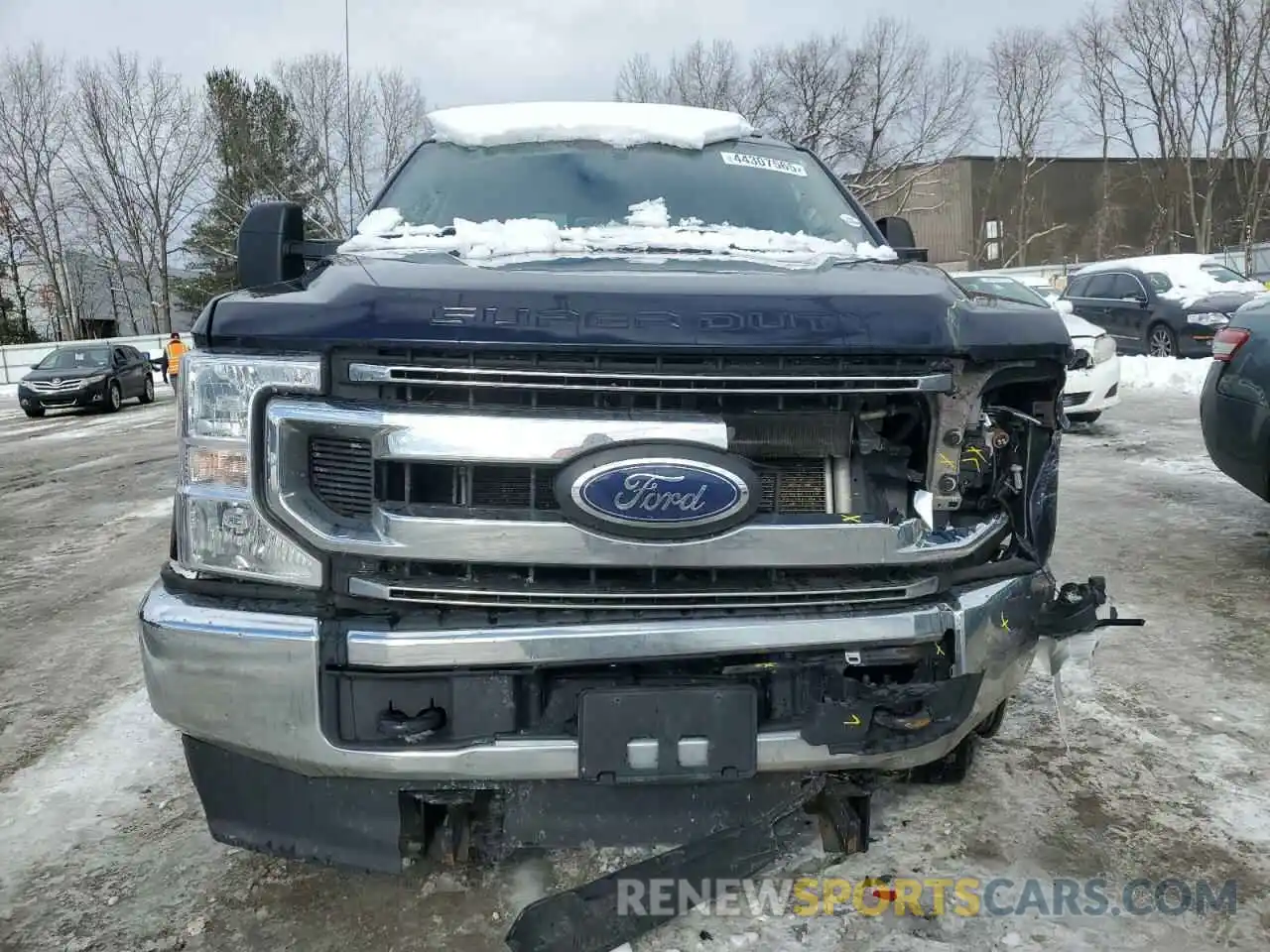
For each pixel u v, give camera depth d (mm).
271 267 2854
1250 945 2287
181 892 2539
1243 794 2973
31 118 47500
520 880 2531
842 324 2094
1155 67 40656
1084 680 3855
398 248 2807
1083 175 47500
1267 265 28844
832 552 2115
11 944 2342
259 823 2285
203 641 2086
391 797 2180
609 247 2746
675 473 2012
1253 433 4867
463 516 2039
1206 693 3719
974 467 2354
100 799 3059
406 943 2307
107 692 3973
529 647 2021
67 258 50844
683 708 2082
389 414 2023
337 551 2049
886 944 2279
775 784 2285
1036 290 13406
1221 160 38250
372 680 2059
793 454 2148
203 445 2117
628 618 2072
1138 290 16000
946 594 2260
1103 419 11180
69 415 20828
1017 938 2307
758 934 2309
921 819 2830
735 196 3412
